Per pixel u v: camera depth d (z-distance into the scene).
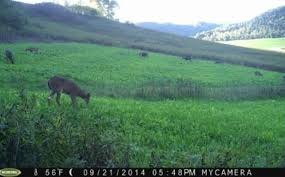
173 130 17.53
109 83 40.47
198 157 9.71
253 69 69.25
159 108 23.31
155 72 52.31
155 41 110.50
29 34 79.75
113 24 136.38
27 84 33.47
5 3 84.69
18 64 43.62
